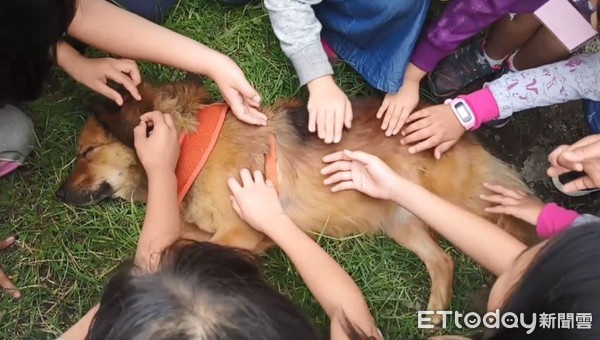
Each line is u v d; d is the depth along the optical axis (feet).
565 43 5.92
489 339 3.97
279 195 5.93
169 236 5.33
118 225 6.29
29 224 6.26
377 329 5.71
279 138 5.93
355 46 6.46
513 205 5.91
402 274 6.41
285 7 5.94
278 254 6.26
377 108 6.21
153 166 5.56
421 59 6.37
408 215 6.06
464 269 6.40
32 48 4.61
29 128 6.06
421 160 5.97
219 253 3.96
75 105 6.57
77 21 5.72
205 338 3.47
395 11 5.87
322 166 5.87
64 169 6.42
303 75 6.11
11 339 6.01
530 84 6.00
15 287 6.09
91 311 5.64
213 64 5.76
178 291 3.62
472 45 6.84
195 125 5.78
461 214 5.39
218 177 5.78
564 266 3.55
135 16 5.90
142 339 3.51
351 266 6.33
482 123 6.39
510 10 5.96
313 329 4.24
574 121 6.97
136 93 5.82
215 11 6.91
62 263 6.21
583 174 6.23
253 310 3.67
